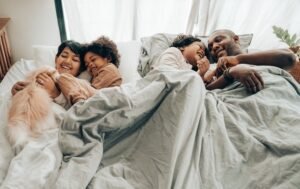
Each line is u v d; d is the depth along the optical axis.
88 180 0.71
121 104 0.85
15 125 0.92
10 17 1.66
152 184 0.75
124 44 1.54
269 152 0.84
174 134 0.79
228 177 0.78
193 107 0.86
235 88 1.21
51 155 0.79
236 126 0.92
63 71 1.27
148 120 0.90
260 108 1.01
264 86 1.13
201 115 0.90
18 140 0.88
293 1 1.78
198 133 0.85
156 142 0.82
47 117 0.99
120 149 0.87
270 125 0.96
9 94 1.15
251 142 0.86
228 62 1.32
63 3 1.64
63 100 1.11
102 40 1.37
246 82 1.15
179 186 0.69
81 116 0.85
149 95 0.87
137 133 0.89
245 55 1.34
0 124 0.97
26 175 0.72
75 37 1.73
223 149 0.83
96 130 0.84
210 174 0.75
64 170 0.73
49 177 0.72
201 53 1.41
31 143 0.86
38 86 1.08
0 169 0.78
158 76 0.94
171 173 0.71
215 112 0.94
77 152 0.79
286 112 0.96
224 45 1.42
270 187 0.74
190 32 1.85
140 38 1.66
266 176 0.76
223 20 1.83
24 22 1.69
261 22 1.86
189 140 0.80
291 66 1.34
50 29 1.74
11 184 0.68
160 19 1.79
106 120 0.84
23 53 1.82
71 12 1.64
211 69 1.38
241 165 0.81
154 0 1.70
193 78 0.92
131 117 0.85
